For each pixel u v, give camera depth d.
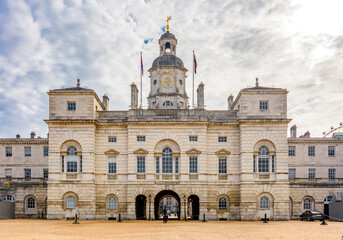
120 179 62.31
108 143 63.28
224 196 62.47
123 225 48.72
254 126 62.06
